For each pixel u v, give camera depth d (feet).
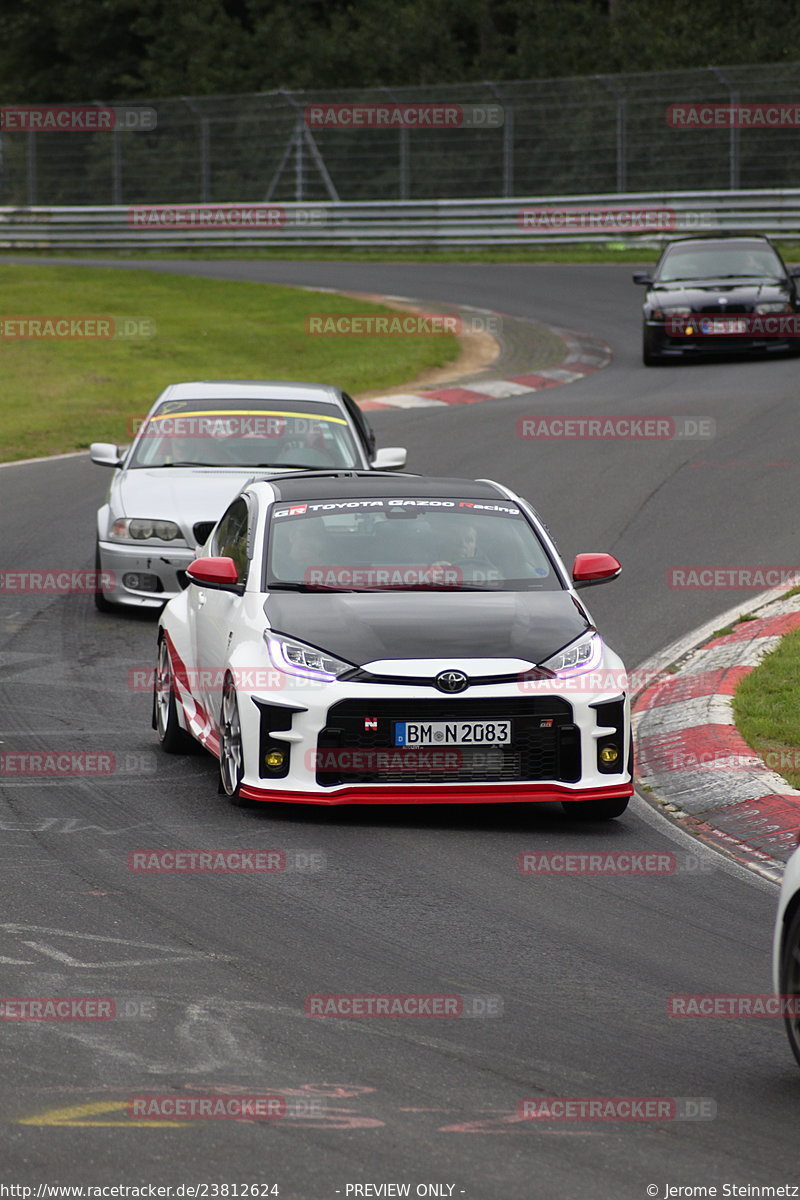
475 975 66.08
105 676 127.24
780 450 208.64
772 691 116.47
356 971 66.03
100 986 63.10
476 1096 53.26
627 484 195.83
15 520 189.98
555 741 89.92
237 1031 58.59
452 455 217.15
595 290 410.72
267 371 321.93
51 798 94.12
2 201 569.64
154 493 148.36
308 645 91.15
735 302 286.66
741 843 89.35
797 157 479.00
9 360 333.83
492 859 84.12
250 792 90.17
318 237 520.42
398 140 536.83
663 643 135.85
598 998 63.87
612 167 508.12
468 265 472.03
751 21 621.72
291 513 103.55
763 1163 48.52
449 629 92.79
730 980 66.64
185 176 555.69
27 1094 52.29
